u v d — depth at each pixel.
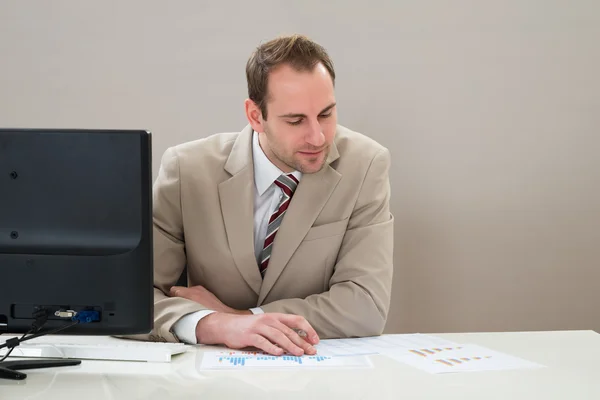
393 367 1.26
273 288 1.80
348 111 2.55
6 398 1.08
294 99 1.58
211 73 2.54
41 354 1.35
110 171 1.24
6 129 1.25
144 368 1.27
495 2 2.52
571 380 1.17
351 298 1.67
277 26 2.52
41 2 2.52
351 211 1.80
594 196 2.58
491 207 2.58
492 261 2.59
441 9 2.51
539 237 2.59
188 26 2.53
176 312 1.54
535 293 2.61
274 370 1.24
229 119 2.56
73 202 1.25
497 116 2.55
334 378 1.18
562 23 2.52
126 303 1.26
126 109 2.55
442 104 2.54
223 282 1.81
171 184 1.82
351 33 2.52
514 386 1.13
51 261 1.26
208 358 1.34
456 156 2.56
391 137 2.56
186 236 1.82
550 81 2.54
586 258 2.59
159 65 2.54
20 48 2.53
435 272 2.60
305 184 1.77
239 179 1.79
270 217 1.79
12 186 1.25
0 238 1.26
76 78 2.54
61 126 2.55
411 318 2.61
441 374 1.21
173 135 2.56
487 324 2.61
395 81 2.54
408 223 2.59
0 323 1.28
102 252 1.25
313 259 1.79
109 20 2.53
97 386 1.15
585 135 2.56
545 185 2.57
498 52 2.53
